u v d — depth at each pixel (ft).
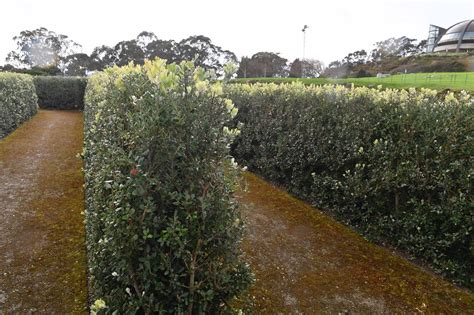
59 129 35.94
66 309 9.09
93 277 6.95
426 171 11.56
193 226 5.35
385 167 12.91
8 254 11.71
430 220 11.55
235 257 6.02
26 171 21.07
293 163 17.83
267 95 20.43
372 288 10.58
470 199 10.48
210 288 5.78
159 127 5.50
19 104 34.99
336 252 12.60
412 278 11.10
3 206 15.71
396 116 13.05
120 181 5.63
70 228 13.67
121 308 5.49
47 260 11.36
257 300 9.78
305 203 17.04
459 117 11.18
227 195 5.87
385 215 13.25
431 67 134.72
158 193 5.44
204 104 5.87
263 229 14.12
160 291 5.39
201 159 5.73
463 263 10.85
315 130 16.35
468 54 141.18
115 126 7.46
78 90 57.57
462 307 9.78
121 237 5.23
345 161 14.67
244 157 22.68
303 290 10.41
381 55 179.93
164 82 6.00
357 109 14.56
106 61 148.25
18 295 9.62
